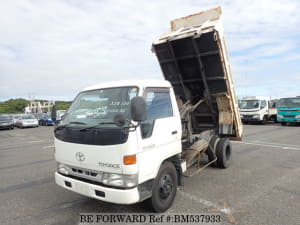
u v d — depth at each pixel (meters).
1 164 7.00
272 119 19.22
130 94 3.18
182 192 4.19
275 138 10.70
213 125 6.10
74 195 4.27
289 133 12.45
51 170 6.13
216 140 5.69
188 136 5.29
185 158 4.79
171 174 3.60
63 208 3.71
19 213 3.58
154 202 3.25
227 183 4.64
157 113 3.41
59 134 3.51
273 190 4.22
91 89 3.70
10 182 5.14
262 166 5.86
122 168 2.78
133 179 2.81
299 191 4.16
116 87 3.39
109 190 2.83
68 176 3.43
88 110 3.41
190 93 5.98
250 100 18.33
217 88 5.27
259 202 3.72
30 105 63.75
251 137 11.14
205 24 4.88
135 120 2.61
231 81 5.33
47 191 4.52
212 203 3.71
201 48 4.89
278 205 3.60
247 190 4.24
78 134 3.19
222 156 5.50
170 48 5.23
